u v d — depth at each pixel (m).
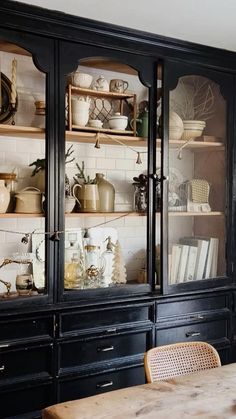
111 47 2.55
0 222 2.61
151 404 1.56
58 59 2.41
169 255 2.75
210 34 2.62
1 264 2.60
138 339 2.65
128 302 2.62
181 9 2.28
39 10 2.27
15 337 2.31
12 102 2.51
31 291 2.44
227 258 2.99
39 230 2.67
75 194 2.67
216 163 2.95
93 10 2.30
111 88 2.78
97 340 2.52
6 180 2.46
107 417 1.46
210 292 2.90
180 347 1.99
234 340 3.01
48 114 2.40
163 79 2.70
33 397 2.36
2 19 2.24
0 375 2.27
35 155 2.69
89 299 2.52
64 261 2.46
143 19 2.41
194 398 1.60
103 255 2.84
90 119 2.74
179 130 2.78
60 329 2.41
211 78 2.90
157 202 2.74
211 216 2.94
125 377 2.60
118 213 2.72
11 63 2.56
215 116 2.94
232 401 1.58
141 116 2.77
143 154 3.10
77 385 2.46
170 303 2.76
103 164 2.94
